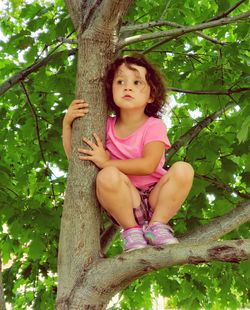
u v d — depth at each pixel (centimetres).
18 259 667
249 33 521
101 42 299
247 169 516
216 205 532
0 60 631
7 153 601
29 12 555
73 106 291
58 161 579
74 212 272
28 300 707
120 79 295
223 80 516
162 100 314
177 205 282
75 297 254
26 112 553
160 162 301
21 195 557
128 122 302
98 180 269
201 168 518
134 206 282
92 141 285
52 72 595
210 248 232
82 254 264
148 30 551
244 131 334
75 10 309
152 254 241
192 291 652
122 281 250
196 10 596
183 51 585
